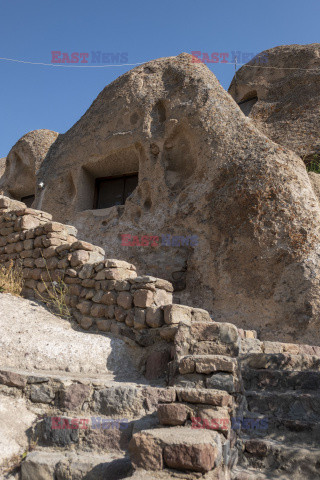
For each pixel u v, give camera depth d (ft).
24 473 9.30
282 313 19.11
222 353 11.43
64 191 31.07
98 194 31.89
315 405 11.57
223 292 21.17
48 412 10.96
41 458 9.45
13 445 9.96
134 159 28.96
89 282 16.38
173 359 12.04
